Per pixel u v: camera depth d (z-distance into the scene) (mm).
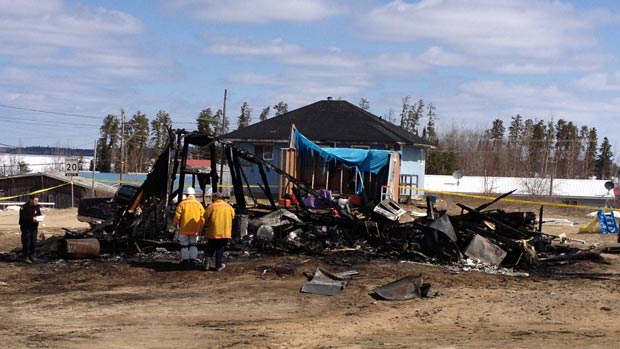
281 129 47875
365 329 11211
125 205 22438
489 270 17344
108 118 96125
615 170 108375
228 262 17422
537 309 12875
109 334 10477
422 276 15297
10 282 15164
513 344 10008
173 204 19875
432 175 69312
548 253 20344
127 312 12320
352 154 33344
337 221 20016
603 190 64625
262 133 47250
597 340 10336
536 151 96812
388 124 51969
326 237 19562
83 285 14945
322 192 27406
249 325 11375
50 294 13961
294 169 32500
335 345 9930
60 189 53594
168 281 15398
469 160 89062
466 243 18625
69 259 17797
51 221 32250
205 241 19031
